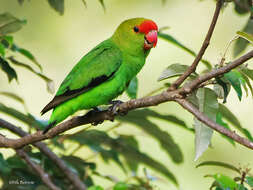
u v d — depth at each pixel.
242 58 6.34
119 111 7.38
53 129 7.92
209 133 7.11
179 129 14.51
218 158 14.23
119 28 9.98
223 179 7.40
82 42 16.78
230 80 7.49
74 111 9.04
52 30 16.56
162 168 10.19
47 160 9.53
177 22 17.48
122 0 17.20
